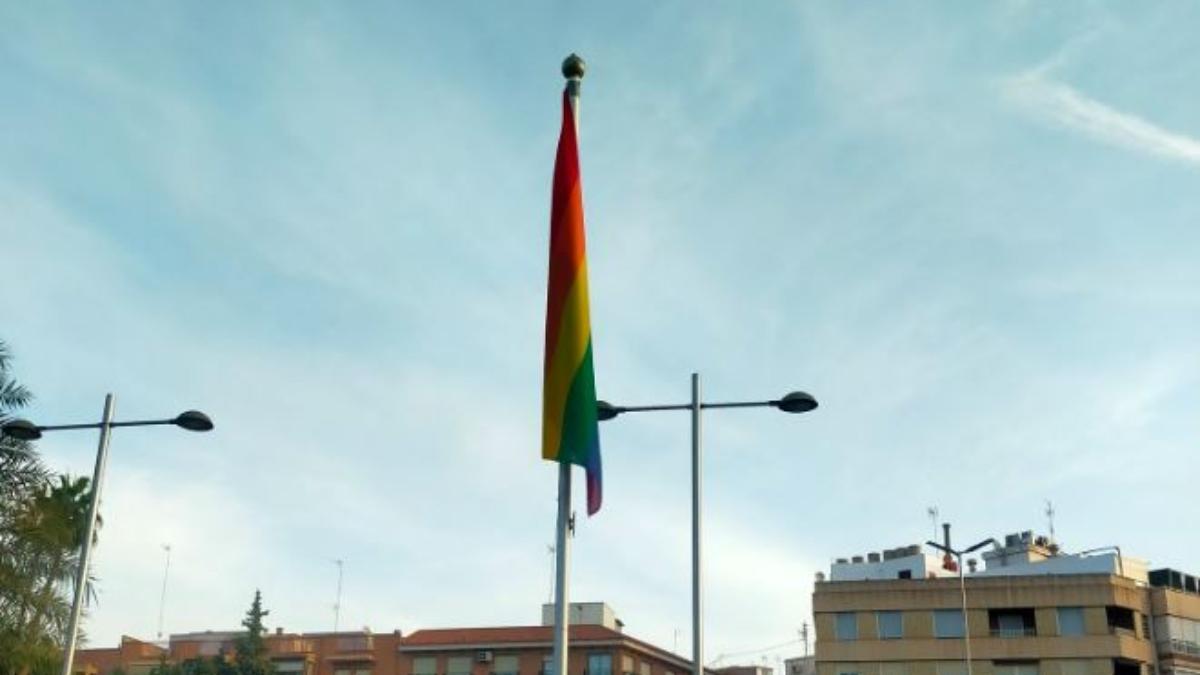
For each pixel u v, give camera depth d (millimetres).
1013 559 80000
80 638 32875
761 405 18797
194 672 77688
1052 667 65875
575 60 15562
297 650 81062
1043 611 67062
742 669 104688
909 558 77125
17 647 30281
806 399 18594
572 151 15188
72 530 34375
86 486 44156
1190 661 67688
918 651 67875
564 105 15469
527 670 77875
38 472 30016
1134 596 67688
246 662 78625
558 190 15031
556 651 13461
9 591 29953
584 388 14156
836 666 68875
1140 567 75375
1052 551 82062
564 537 13852
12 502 29844
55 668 31328
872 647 68625
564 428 14023
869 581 70125
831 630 69750
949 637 67750
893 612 69125
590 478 13984
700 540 17828
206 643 84000
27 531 30031
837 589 70500
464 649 78812
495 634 79875
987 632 67438
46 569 31109
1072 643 66000
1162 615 67812
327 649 81125
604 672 77062
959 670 67000
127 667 84062
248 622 81312
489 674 78125
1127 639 65875
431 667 79188
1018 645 66688
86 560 22359
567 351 14297
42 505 31062
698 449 18438
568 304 14469
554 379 14258
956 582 68688
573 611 83125
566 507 13992
